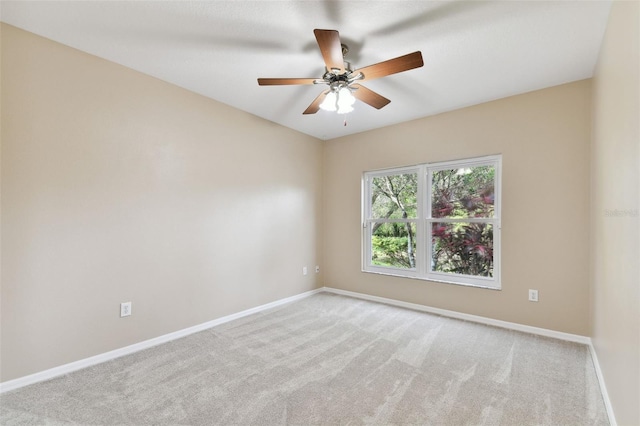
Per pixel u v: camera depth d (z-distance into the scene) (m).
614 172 1.67
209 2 1.74
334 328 3.01
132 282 2.49
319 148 4.52
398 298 3.79
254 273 3.52
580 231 2.65
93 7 1.77
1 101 1.90
